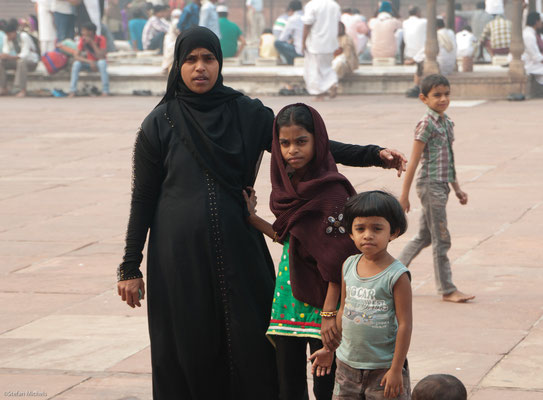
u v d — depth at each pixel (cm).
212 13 2880
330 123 2008
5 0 5003
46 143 1856
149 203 493
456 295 771
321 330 456
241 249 482
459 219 1081
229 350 483
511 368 609
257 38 3872
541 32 2573
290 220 462
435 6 2478
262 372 484
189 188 479
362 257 446
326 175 459
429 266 892
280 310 472
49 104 2678
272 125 495
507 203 1164
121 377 614
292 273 466
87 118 2277
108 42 3400
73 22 3045
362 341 438
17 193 1337
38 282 867
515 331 689
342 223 454
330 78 2558
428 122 762
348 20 3103
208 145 477
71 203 1256
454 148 1630
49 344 686
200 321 478
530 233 1004
